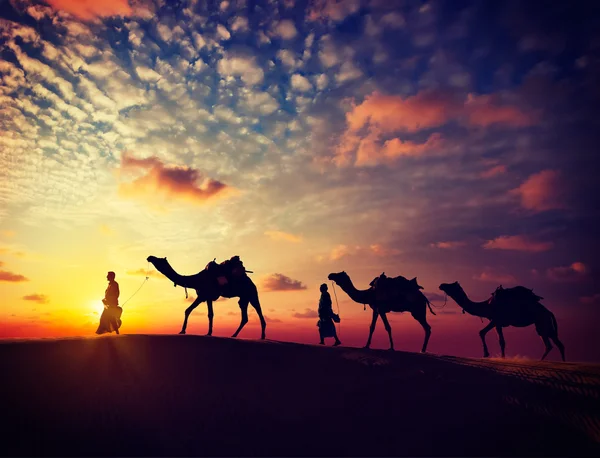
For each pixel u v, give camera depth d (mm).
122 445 8695
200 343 13391
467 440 9680
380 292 15992
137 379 10805
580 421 10219
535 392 11492
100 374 10773
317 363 12812
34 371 10422
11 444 8250
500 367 13273
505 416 10492
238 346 13469
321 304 16891
